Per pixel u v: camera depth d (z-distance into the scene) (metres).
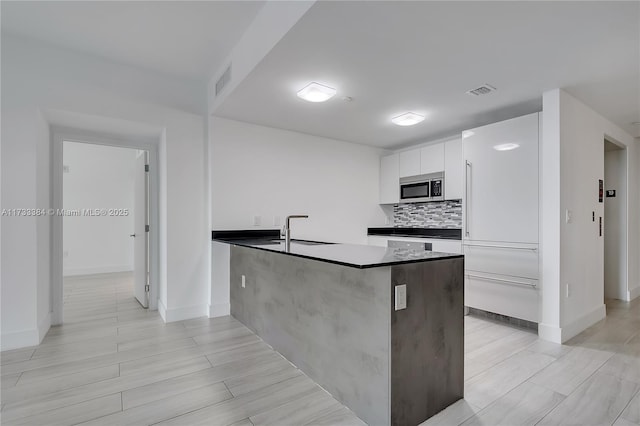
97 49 2.78
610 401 1.87
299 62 2.24
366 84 2.62
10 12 2.25
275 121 3.62
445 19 1.76
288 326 2.45
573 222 2.95
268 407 1.84
